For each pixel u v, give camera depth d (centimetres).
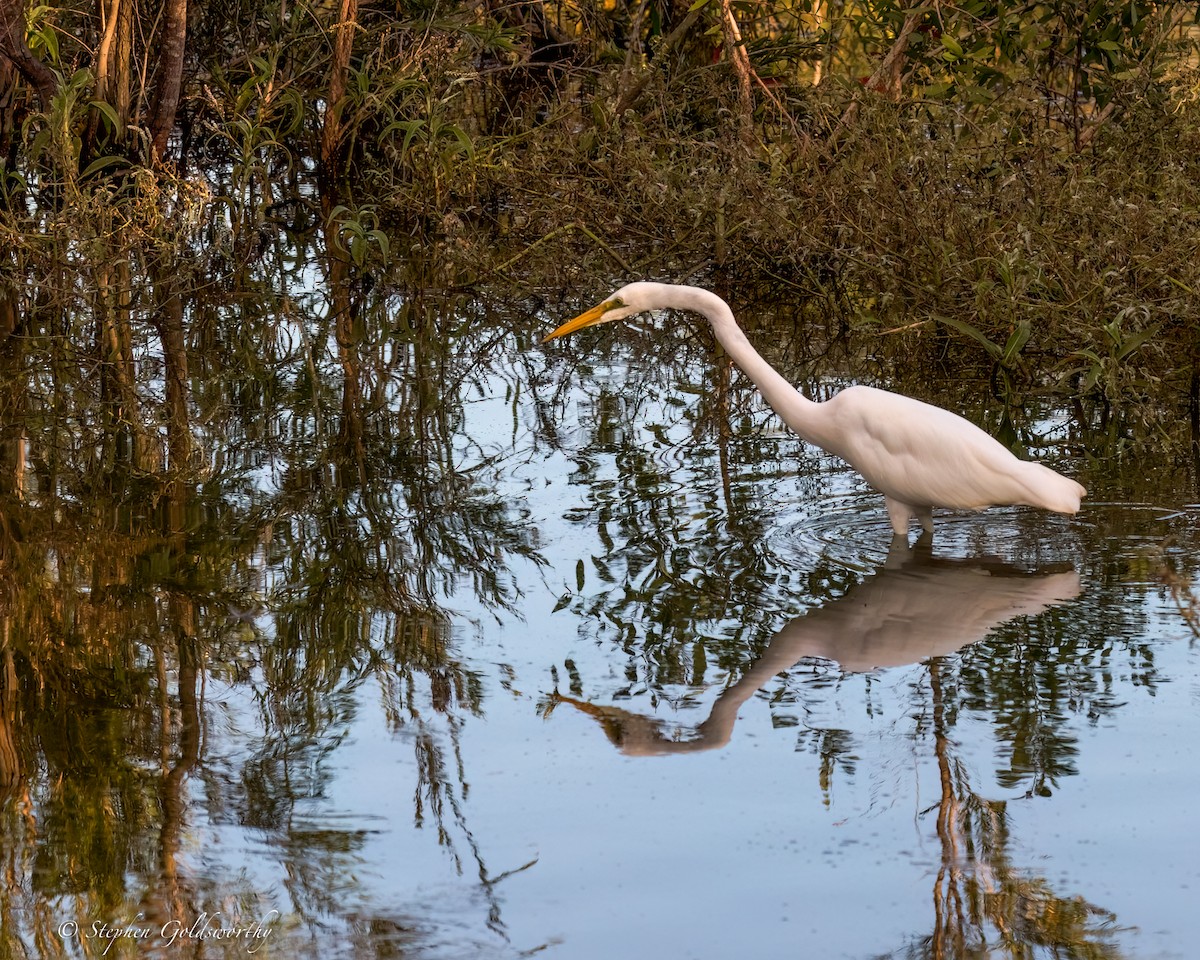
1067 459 1091
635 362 1416
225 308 1548
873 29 2044
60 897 557
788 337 1483
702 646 772
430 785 634
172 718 701
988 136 1555
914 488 900
